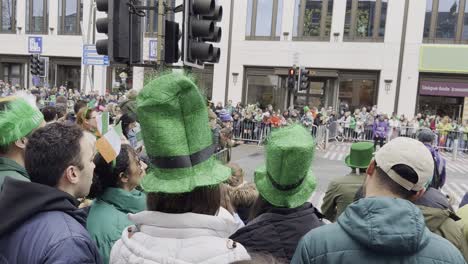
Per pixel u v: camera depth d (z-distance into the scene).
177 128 1.35
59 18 29.94
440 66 23.73
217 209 1.50
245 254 1.39
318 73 25.66
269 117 18.81
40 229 1.55
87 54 13.38
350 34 25.25
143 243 1.43
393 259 1.42
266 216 2.09
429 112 24.62
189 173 1.36
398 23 24.22
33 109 2.32
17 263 1.51
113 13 5.75
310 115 18.72
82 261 1.53
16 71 31.02
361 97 25.48
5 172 2.14
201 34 6.06
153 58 17.50
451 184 11.44
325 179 10.97
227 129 7.02
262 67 26.86
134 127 4.72
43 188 1.65
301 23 26.03
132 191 2.52
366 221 1.45
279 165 2.01
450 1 23.70
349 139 20.91
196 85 1.36
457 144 18.08
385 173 1.68
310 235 1.60
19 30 30.69
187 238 1.39
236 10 26.83
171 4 7.50
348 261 1.46
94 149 1.89
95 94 23.23
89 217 2.27
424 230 1.45
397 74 24.39
